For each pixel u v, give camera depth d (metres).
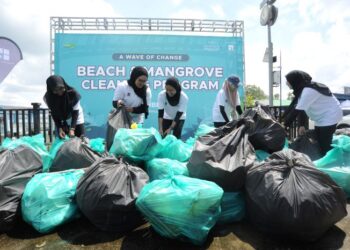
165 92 4.68
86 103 7.67
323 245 2.34
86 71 7.66
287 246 2.33
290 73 4.06
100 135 7.70
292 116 3.96
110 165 2.61
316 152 3.97
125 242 2.38
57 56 7.59
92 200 2.42
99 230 2.55
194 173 2.71
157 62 7.81
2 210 2.43
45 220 2.47
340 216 2.38
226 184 2.65
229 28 7.99
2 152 2.79
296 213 2.21
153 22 7.77
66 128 4.17
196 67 7.91
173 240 2.38
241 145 2.85
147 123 7.81
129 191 2.50
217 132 3.06
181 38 7.86
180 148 3.40
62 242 2.39
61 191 2.60
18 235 2.50
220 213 2.54
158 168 2.91
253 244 2.35
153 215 2.23
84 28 7.64
